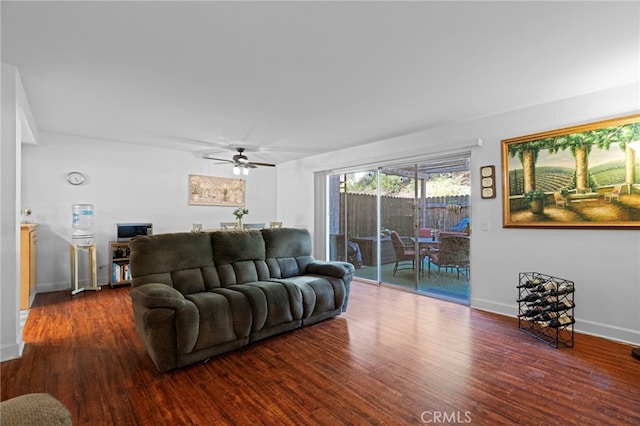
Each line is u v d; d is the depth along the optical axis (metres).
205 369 2.29
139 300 2.25
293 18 1.83
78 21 1.84
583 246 2.95
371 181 5.19
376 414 1.77
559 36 2.00
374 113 3.52
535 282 2.98
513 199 3.38
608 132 2.79
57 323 3.18
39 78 2.62
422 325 3.18
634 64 2.36
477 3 1.68
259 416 1.76
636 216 2.66
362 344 2.72
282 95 3.01
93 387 2.03
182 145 5.22
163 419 1.73
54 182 4.53
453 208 4.14
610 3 1.67
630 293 2.71
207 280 2.90
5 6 1.68
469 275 3.95
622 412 1.78
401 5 1.70
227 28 1.92
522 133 3.32
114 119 3.78
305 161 6.26
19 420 0.94
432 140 4.14
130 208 5.17
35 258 4.23
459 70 2.48
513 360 2.41
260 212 6.81
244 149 5.43
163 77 2.61
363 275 5.34
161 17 1.81
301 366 2.33
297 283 3.12
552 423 1.69
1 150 2.37
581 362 2.38
